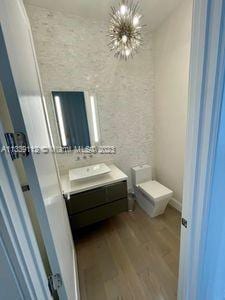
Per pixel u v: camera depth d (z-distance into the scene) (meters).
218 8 0.49
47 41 1.70
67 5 1.60
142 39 1.96
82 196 1.73
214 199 0.73
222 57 0.53
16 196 0.46
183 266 0.92
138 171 2.42
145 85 2.29
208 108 0.60
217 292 0.98
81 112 2.01
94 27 1.85
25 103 0.56
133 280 1.42
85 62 1.91
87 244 1.84
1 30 0.40
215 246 0.84
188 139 0.69
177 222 2.09
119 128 2.30
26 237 0.49
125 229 2.02
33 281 0.51
